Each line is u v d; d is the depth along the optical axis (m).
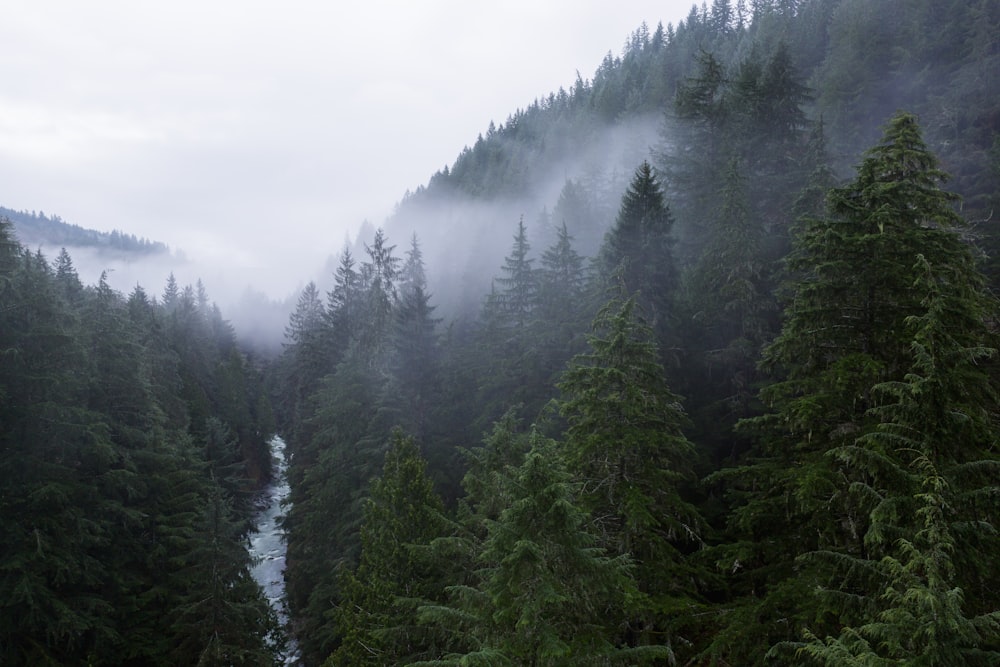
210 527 21.23
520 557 8.74
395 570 16.59
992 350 8.46
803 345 11.73
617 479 13.68
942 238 10.72
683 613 11.46
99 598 19.23
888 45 43.50
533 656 8.89
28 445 19.45
